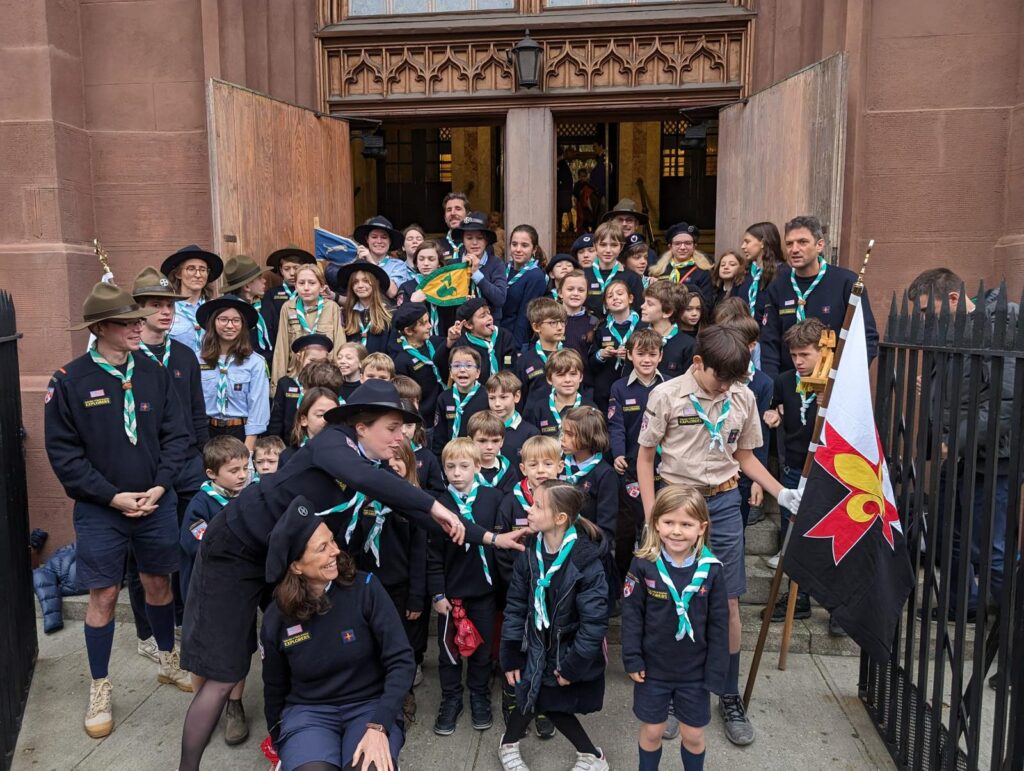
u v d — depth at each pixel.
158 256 5.90
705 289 5.42
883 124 5.21
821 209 4.96
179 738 3.36
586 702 2.96
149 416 3.53
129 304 3.39
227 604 2.62
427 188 12.99
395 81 6.34
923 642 2.83
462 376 4.09
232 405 4.41
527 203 6.35
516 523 3.28
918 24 5.12
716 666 2.70
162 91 5.80
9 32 5.34
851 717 3.37
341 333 4.94
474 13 6.25
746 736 3.17
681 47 6.07
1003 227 5.13
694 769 2.78
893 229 5.27
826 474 3.00
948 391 3.17
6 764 3.08
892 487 3.11
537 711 3.00
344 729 2.51
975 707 2.44
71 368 3.39
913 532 3.02
